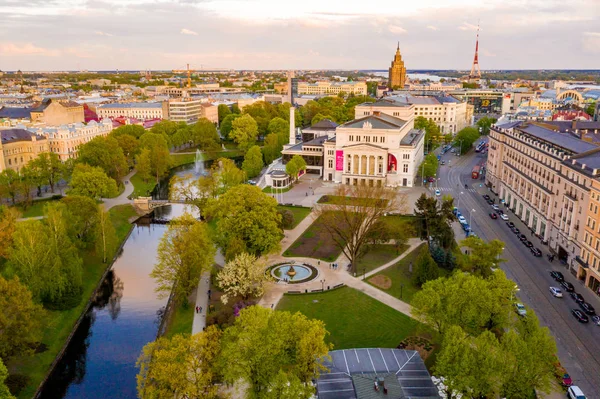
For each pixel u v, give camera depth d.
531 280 150.00
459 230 196.88
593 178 143.88
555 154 177.25
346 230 178.88
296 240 186.88
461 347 86.44
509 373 83.00
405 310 134.75
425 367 103.50
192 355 85.62
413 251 176.12
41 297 134.75
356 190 191.12
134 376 115.19
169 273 140.75
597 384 101.69
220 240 161.50
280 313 91.88
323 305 137.38
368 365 103.31
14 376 109.06
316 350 83.56
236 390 90.69
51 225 145.50
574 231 156.12
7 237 145.25
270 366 84.56
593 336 119.06
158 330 132.88
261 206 163.38
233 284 138.00
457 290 100.62
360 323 128.00
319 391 95.06
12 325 107.50
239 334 87.31
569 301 136.38
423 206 170.88
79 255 169.00
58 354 122.38
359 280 153.38
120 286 161.62
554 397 97.38
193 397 83.19
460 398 92.81
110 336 131.88
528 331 92.06
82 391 110.56
